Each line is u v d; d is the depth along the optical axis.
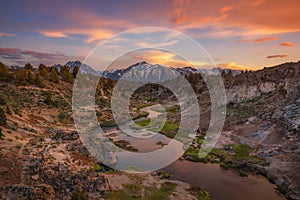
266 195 42.75
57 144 61.78
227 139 75.56
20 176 41.44
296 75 100.88
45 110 95.75
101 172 49.22
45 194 35.62
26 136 68.19
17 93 103.94
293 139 65.50
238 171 53.56
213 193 43.06
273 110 86.50
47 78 136.75
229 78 139.38
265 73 118.50
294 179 47.12
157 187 43.75
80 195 37.00
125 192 40.91
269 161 57.00
